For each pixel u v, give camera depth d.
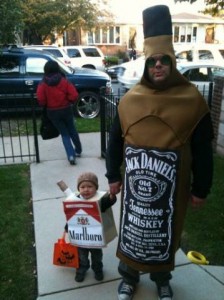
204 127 2.17
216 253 3.34
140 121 2.21
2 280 2.99
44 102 5.34
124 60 28.22
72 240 2.85
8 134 7.55
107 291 2.82
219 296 2.75
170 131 2.15
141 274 2.95
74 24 27.77
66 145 5.60
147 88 2.23
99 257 2.88
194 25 35.47
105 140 5.79
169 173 2.19
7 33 8.84
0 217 4.01
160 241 2.32
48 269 3.08
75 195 2.83
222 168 5.38
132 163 2.26
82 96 9.18
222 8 6.84
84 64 18.64
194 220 3.89
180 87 2.18
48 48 16.11
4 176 5.19
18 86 8.66
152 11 2.09
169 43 2.10
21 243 3.52
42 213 4.06
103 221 2.80
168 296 2.61
